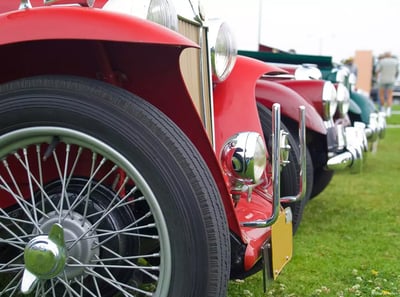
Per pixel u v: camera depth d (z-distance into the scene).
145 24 1.33
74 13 1.34
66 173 1.46
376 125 4.59
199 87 1.92
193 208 1.37
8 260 1.66
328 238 2.96
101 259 1.44
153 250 1.66
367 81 16.09
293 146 2.40
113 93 1.39
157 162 1.36
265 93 2.54
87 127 1.38
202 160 1.43
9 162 1.57
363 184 4.51
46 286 1.53
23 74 1.61
